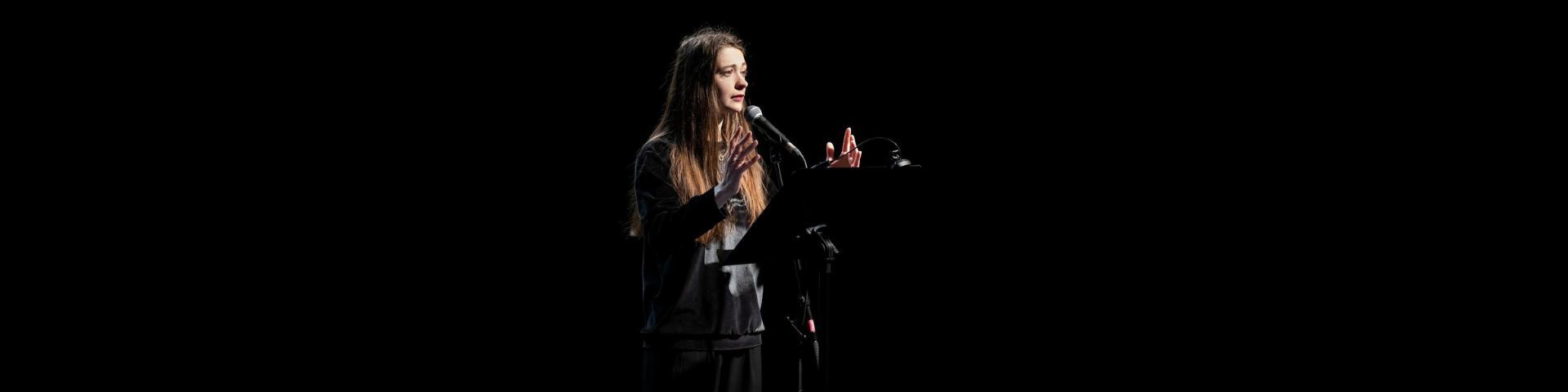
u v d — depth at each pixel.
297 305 6.12
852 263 6.27
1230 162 6.02
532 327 6.18
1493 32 5.70
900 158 2.52
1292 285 6.08
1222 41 5.94
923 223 6.22
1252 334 6.12
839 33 5.95
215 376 6.06
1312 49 5.89
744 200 3.07
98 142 5.80
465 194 6.07
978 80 6.03
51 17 5.64
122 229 5.95
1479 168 5.80
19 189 5.78
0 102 5.66
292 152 5.94
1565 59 5.59
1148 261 6.14
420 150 6.00
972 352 6.22
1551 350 5.73
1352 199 5.96
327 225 6.08
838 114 5.95
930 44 6.02
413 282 6.14
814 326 3.01
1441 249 5.91
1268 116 5.97
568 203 6.07
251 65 5.82
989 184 6.14
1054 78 6.04
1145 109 6.04
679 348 2.91
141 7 5.70
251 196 6.00
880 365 6.21
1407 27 5.79
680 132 3.05
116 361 5.98
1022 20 6.00
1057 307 6.20
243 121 5.88
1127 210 6.14
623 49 5.91
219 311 6.06
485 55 5.92
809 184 2.12
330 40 5.85
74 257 5.93
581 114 5.98
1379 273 5.97
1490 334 5.86
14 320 5.88
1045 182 6.13
